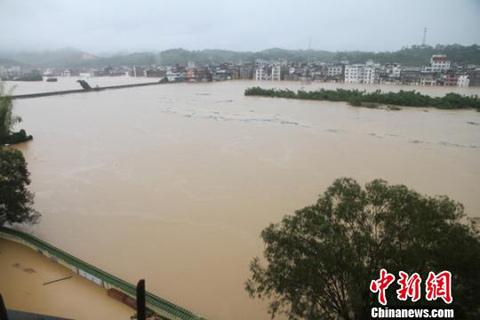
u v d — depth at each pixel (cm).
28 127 6825
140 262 2342
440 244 1159
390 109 9094
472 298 1102
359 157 4716
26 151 5109
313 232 1375
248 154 4878
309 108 9350
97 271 2084
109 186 3684
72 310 1836
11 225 2812
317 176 3962
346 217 1396
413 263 1172
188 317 1727
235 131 6397
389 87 14600
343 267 1282
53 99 11425
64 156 4825
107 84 18800
